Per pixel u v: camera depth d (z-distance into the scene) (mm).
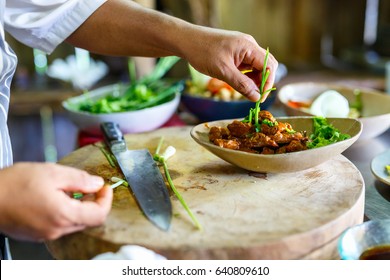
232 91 1383
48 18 1000
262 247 663
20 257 2035
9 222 626
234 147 876
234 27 3111
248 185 858
